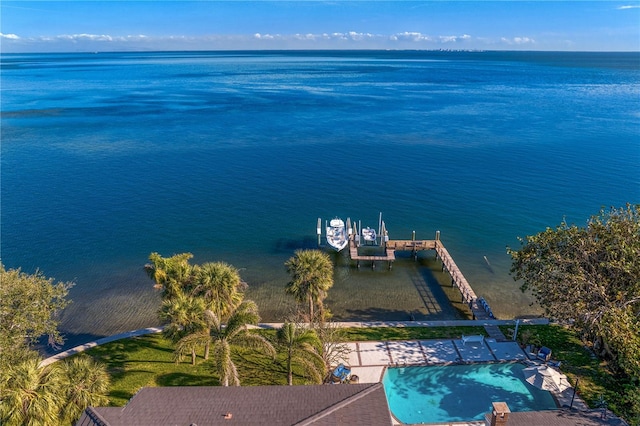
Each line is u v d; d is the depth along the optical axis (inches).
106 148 3543.3
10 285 1151.0
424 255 2031.3
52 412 815.1
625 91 6397.6
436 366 1199.6
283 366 1201.4
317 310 1393.9
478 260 1948.8
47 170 3021.7
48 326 1231.5
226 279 1156.5
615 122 4254.4
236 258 1958.7
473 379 1157.7
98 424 756.6
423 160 3260.3
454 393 1108.5
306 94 6535.4
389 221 2333.9
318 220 2169.0
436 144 3641.7
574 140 3651.6
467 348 1272.1
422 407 1063.6
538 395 1097.4
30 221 2272.4
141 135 3954.2
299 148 3575.3
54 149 3486.7
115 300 1636.3
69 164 3149.6
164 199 2591.0
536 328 1368.1
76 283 1739.7
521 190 2691.9
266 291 1700.3
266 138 3880.4
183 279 1232.8
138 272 1829.5
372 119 4633.4
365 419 775.1
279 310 1576.0
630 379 1048.8
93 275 1803.6
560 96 5989.2
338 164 3203.7
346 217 2381.9
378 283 1790.1
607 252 1168.2
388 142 3722.9
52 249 2005.4
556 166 3068.4
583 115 4633.4
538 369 1088.2
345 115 4852.4
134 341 1341.0
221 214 2409.0
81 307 1589.6
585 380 1122.7
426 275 1855.3
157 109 5236.2
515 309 1594.5
